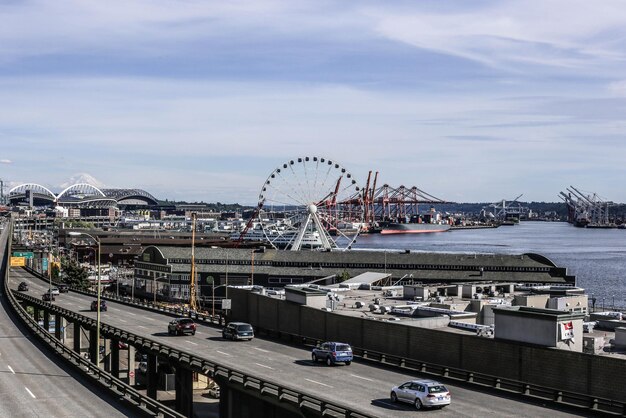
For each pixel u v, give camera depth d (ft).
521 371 170.30
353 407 151.53
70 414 152.76
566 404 151.53
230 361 210.79
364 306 292.40
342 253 630.33
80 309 388.37
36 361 222.48
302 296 258.98
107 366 307.78
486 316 262.88
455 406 153.17
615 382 150.41
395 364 200.95
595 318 266.16
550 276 533.96
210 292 638.94
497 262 558.56
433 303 286.25
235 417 180.75
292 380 181.37
